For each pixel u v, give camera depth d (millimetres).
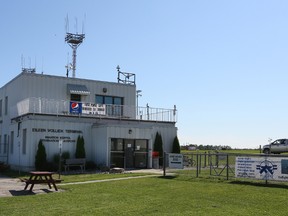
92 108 29922
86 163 27438
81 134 28547
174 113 33156
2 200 13391
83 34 40062
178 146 32250
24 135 28016
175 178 19891
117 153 27500
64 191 15852
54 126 27422
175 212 10961
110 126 27062
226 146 66500
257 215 10539
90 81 33562
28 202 12914
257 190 15195
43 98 29922
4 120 34969
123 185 17281
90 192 15234
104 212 11008
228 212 10938
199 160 24406
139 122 31469
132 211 11133
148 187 16453
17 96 31641
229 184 17188
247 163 18031
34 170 26359
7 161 32156
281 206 11867
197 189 15664
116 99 34906
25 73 30797
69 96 32438
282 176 16719
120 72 37094
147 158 28672
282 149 43281
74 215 10602
